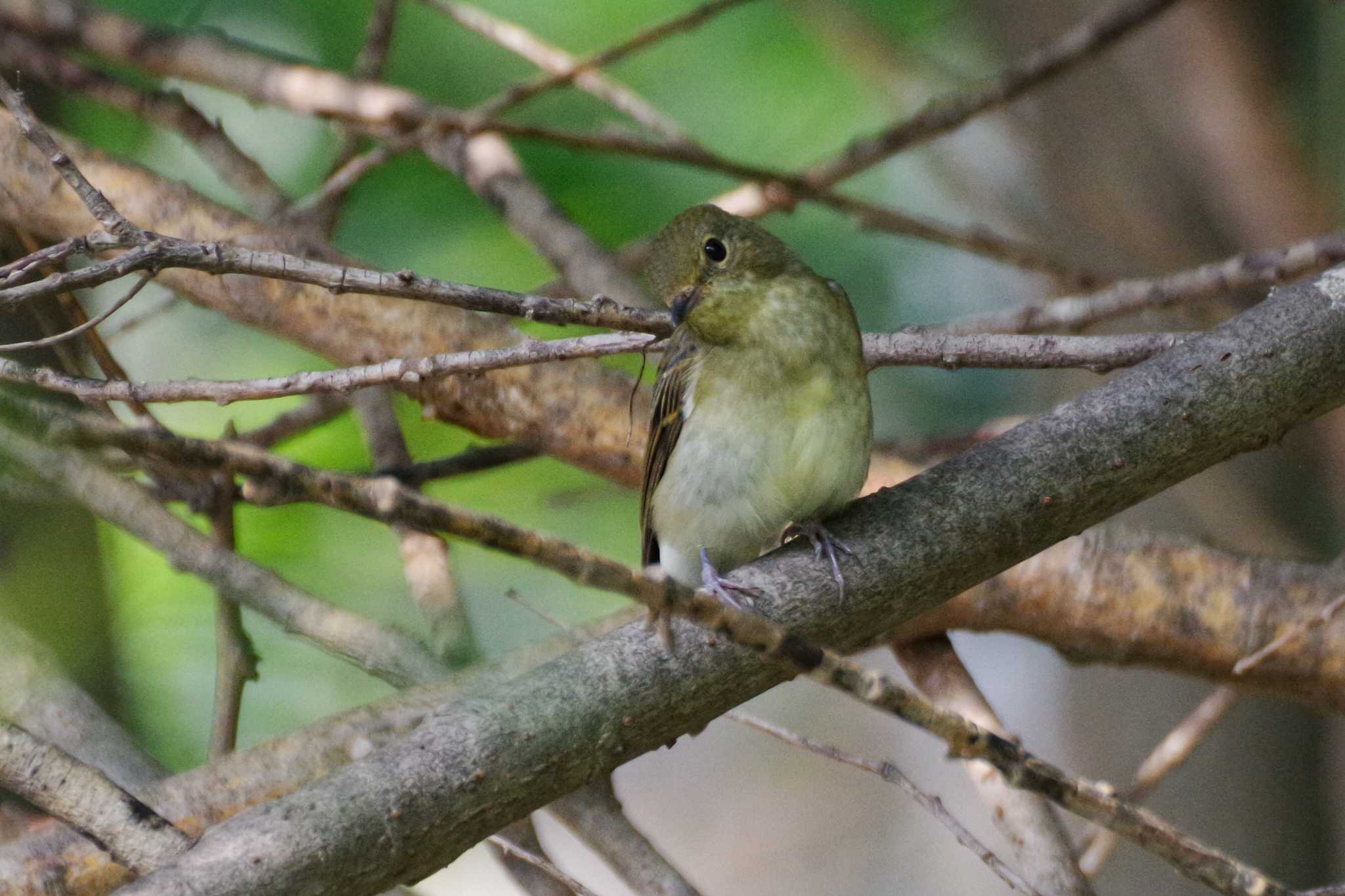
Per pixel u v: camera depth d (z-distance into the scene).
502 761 6.16
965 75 17.05
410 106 11.55
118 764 8.02
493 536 4.69
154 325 13.43
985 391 17.00
